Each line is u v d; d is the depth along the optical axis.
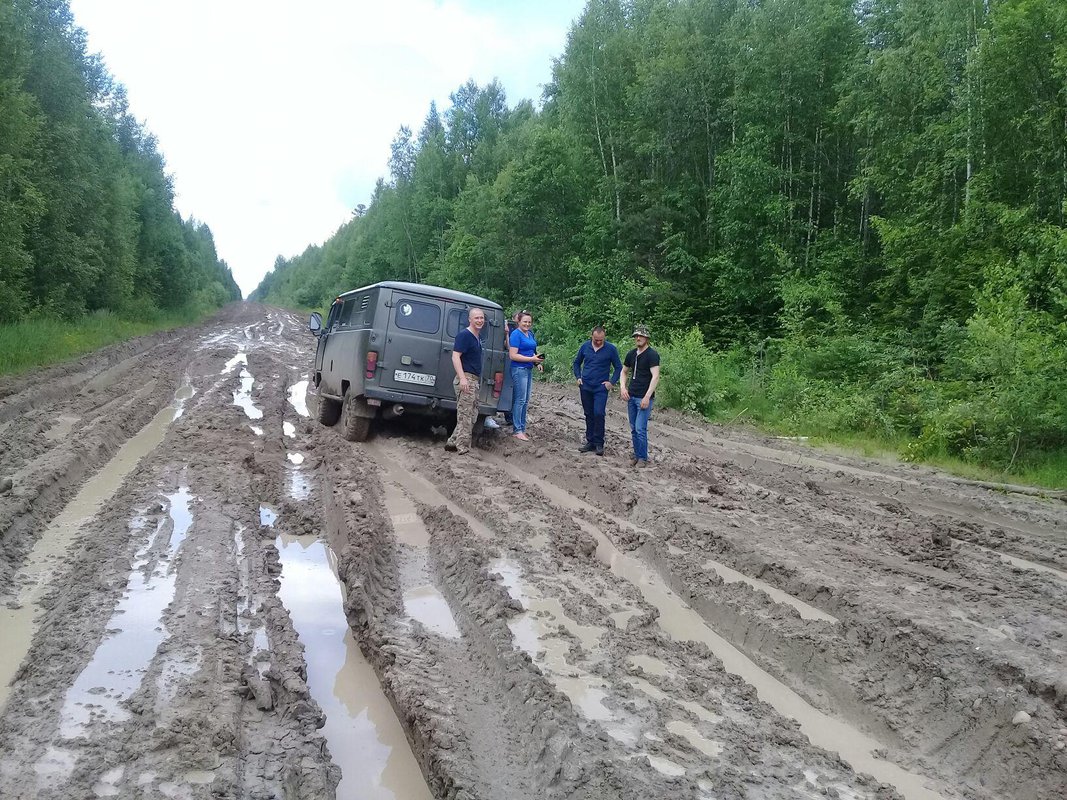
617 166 25.73
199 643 3.93
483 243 31.72
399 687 3.59
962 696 3.60
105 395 13.87
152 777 2.79
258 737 3.17
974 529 6.94
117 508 6.39
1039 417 9.80
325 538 6.21
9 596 4.54
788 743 3.41
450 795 2.81
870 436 12.58
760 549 5.68
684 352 16.75
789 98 21.64
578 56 27.80
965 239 15.20
